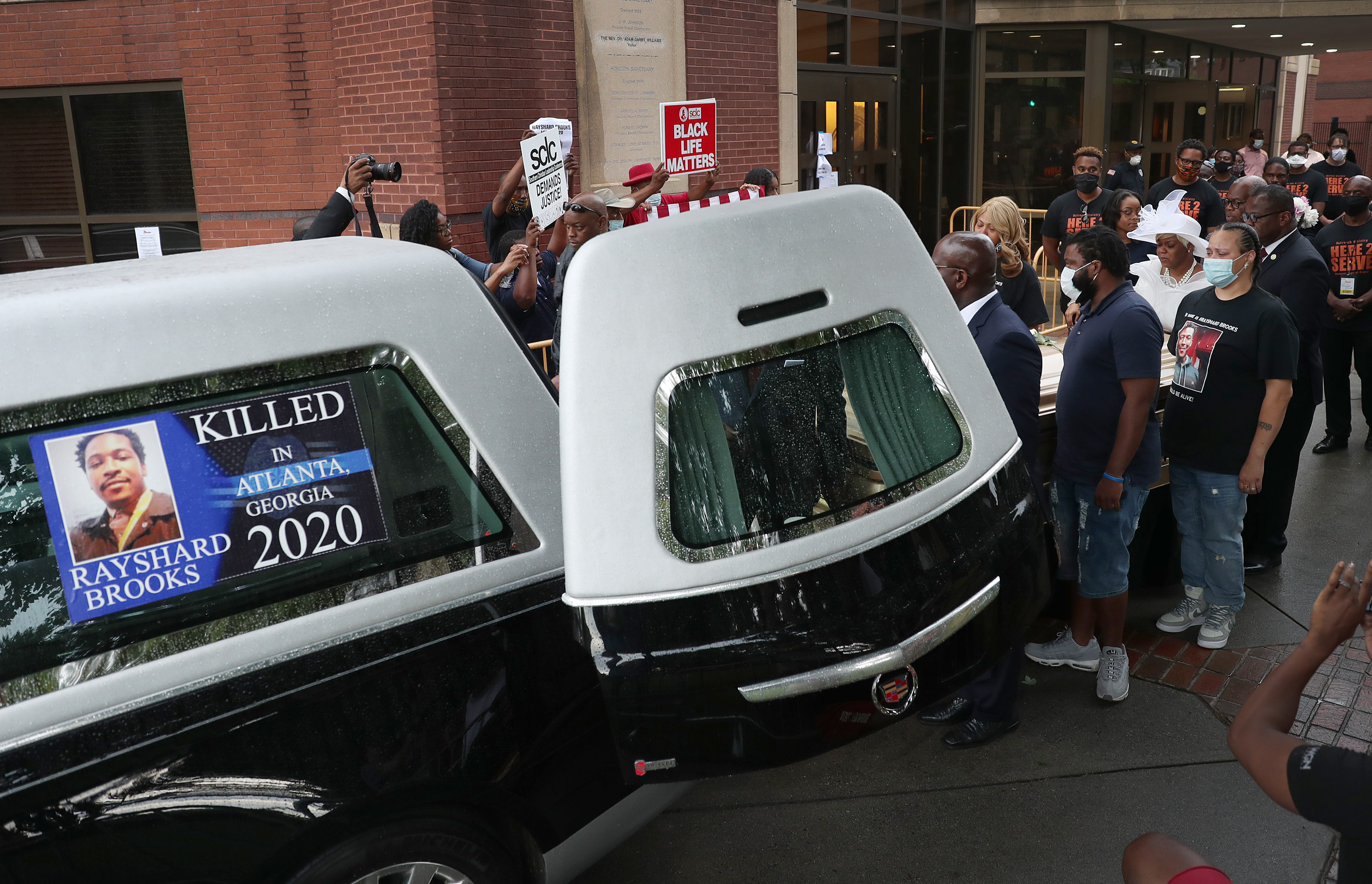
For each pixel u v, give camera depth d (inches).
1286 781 70.1
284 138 345.1
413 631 89.0
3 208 376.5
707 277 92.9
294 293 86.5
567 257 197.8
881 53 506.9
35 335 76.3
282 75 339.3
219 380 82.4
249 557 82.9
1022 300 228.2
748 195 211.8
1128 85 611.5
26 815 71.8
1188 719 158.2
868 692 94.6
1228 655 178.5
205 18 342.0
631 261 90.1
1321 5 553.6
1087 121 586.9
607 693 89.0
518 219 274.5
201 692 79.5
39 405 75.7
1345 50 775.1
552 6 331.0
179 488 80.4
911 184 549.6
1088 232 154.1
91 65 356.5
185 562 80.4
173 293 82.0
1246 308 167.6
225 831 78.6
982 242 142.8
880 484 101.0
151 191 368.2
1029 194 602.9
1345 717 157.2
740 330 94.0
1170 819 134.2
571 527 88.0
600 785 100.3
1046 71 586.9
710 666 89.6
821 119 472.7
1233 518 175.3
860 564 96.3
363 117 323.9
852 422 100.5
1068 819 134.6
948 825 134.1
